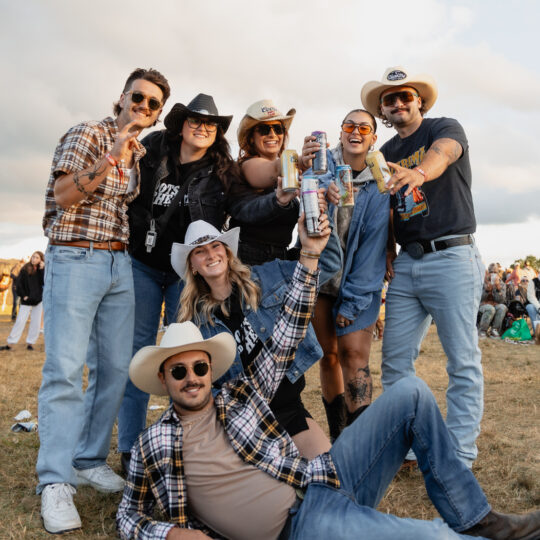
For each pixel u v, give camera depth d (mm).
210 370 2373
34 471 3602
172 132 3666
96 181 2922
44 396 2988
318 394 6121
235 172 3672
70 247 3082
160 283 3801
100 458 3377
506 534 2232
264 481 2246
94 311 3133
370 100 4039
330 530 2086
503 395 5898
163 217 3568
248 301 2859
